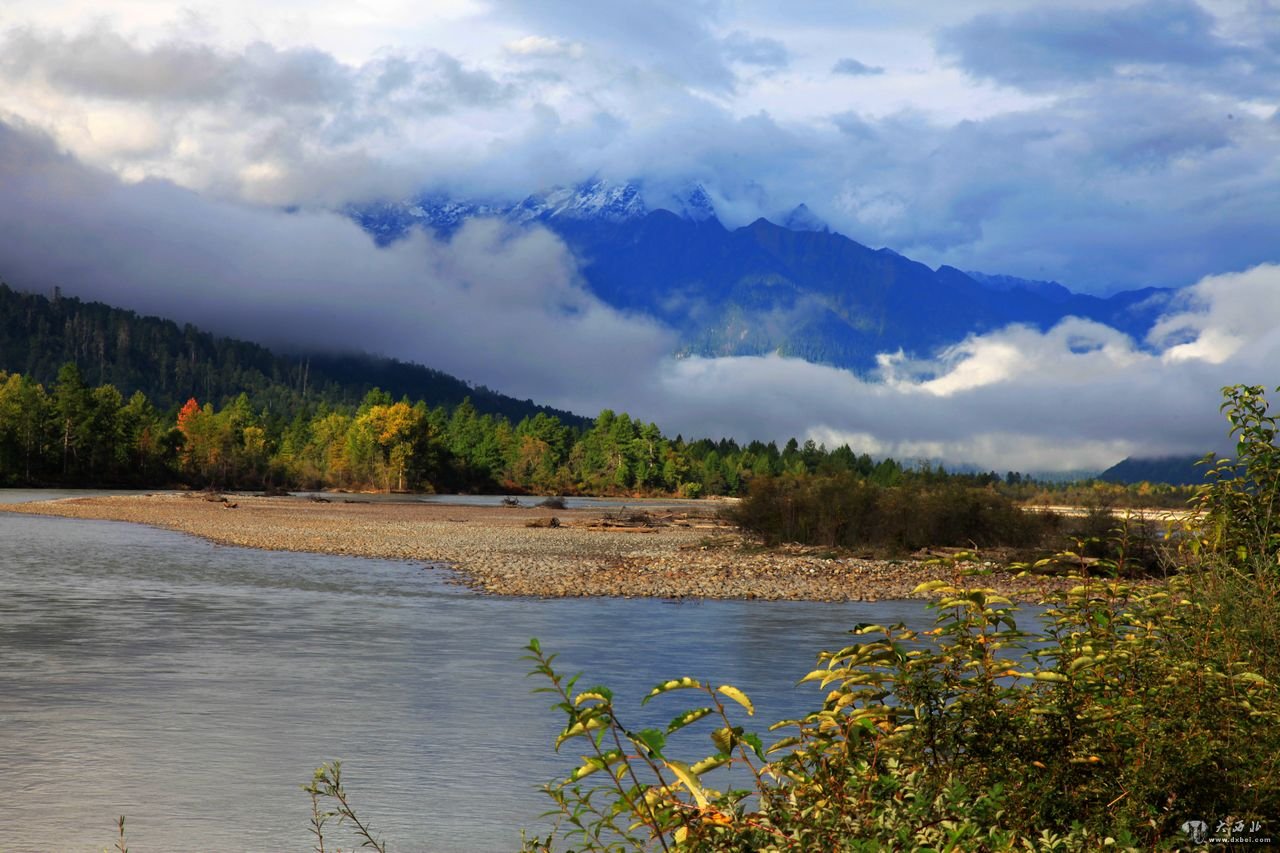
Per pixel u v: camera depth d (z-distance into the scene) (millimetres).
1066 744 4074
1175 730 3910
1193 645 4523
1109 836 3627
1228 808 3777
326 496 124938
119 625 21422
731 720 13641
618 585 31656
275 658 17875
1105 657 4277
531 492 171000
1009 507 45625
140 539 46969
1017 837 3705
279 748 11922
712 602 28578
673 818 3670
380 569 35375
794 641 21016
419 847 8758
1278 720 3906
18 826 9195
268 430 183625
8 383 130375
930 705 4227
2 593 26516
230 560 37562
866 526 47000
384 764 11305
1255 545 5938
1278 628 4676
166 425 171375
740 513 49781
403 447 152500
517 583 31531
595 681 16312
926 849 3309
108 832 9070
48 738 12211
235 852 8648
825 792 3898
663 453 181250
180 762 11281
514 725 13156
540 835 8922
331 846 8758
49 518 62656
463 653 18734
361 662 17594
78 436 130375
